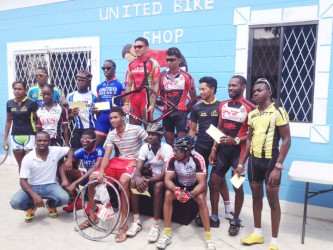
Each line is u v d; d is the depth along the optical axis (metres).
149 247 3.46
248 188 4.61
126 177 3.76
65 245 3.49
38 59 6.38
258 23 4.44
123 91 4.87
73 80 6.05
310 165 3.94
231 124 3.70
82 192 3.90
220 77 4.75
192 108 4.07
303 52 4.27
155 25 5.16
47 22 6.18
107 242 3.57
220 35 4.70
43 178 4.01
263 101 3.28
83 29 5.82
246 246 3.50
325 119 4.15
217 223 3.94
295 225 4.05
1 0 6.60
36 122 4.91
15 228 3.89
